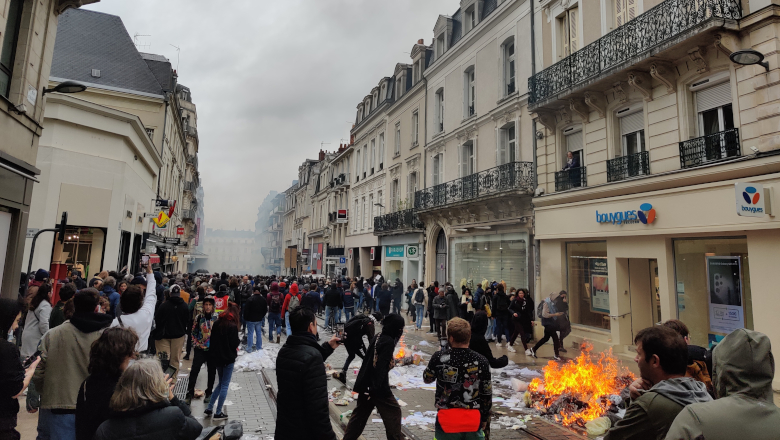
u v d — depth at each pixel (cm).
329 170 4138
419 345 1211
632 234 1012
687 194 888
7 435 291
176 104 2758
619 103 1088
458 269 1809
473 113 1805
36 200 1320
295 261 3672
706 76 884
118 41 2473
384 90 2784
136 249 1870
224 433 331
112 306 720
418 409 636
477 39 1762
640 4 1035
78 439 260
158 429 225
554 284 1277
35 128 827
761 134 764
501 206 1500
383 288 1549
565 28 1306
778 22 754
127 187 1608
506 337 1302
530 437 521
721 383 192
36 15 802
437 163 2111
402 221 2281
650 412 212
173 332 672
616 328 1069
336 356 1035
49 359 330
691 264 919
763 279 759
